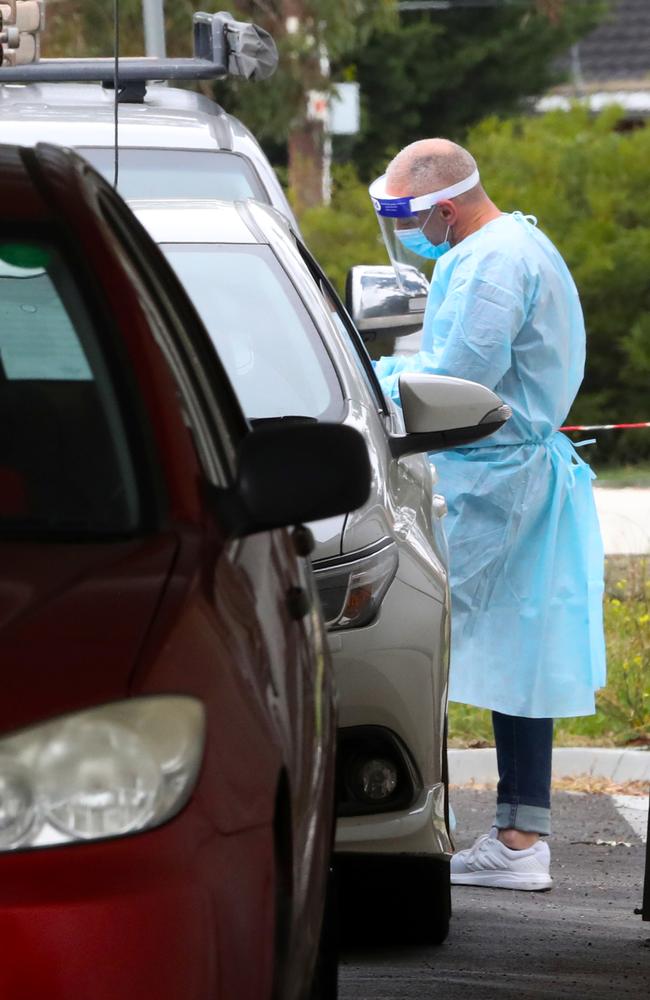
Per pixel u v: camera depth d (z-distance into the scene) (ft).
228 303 56.18
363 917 55.11
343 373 54.85
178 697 27.27
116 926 26.00
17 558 29.68
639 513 150.10
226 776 27.53
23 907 25.82
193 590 29.19
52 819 26.17
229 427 36.78
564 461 69.26
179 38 219.00
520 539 68.64
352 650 48.32
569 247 189.67
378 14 243.60
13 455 32.32
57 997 25.79
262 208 61.72
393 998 48.37
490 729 91.40
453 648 69.26
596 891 68.39
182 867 26.58
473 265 67.97
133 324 33.65
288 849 30.19
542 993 49.49
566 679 68.44
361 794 49.08
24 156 36.42
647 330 186.29
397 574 49.42
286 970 30.04
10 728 26.30
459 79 299.17
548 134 203.31
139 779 26.50
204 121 85.66
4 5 81.76
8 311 33.99
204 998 26.53
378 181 71.77
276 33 235.40
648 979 52.11
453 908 64.03
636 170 196.34
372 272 95.76
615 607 106.52
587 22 305.53
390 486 52.24
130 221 37.32
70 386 33.14
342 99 241.55
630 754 87.66
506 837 68.64
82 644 27.43
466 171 70.03
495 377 67.77
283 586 34.81
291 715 31.50
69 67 84.43
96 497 31.76
